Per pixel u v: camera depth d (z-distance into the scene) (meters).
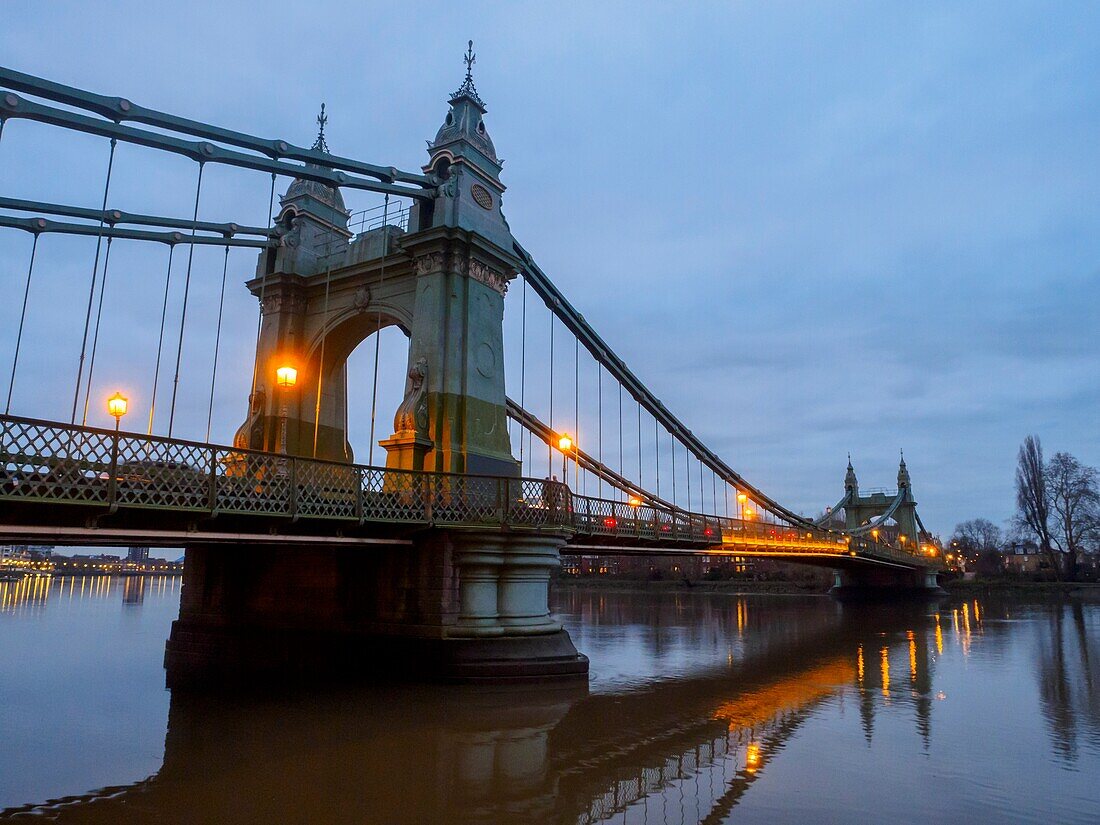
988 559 104.06
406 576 17.52
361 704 14.89
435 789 9.78
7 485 9.33
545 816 8.80
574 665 17.78
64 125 13.16
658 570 97.31
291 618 19.11
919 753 11.93
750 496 38.72
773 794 9.68
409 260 20.36
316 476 13.91
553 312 23.34
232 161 16.11
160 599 62.75
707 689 18.17
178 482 11.34
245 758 11.22
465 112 20.83
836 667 22.61
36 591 74.31
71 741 12.23
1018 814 8.92
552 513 18.53
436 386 18.55
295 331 22.22
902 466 83.38
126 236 15.59
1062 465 77.25
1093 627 37.38
